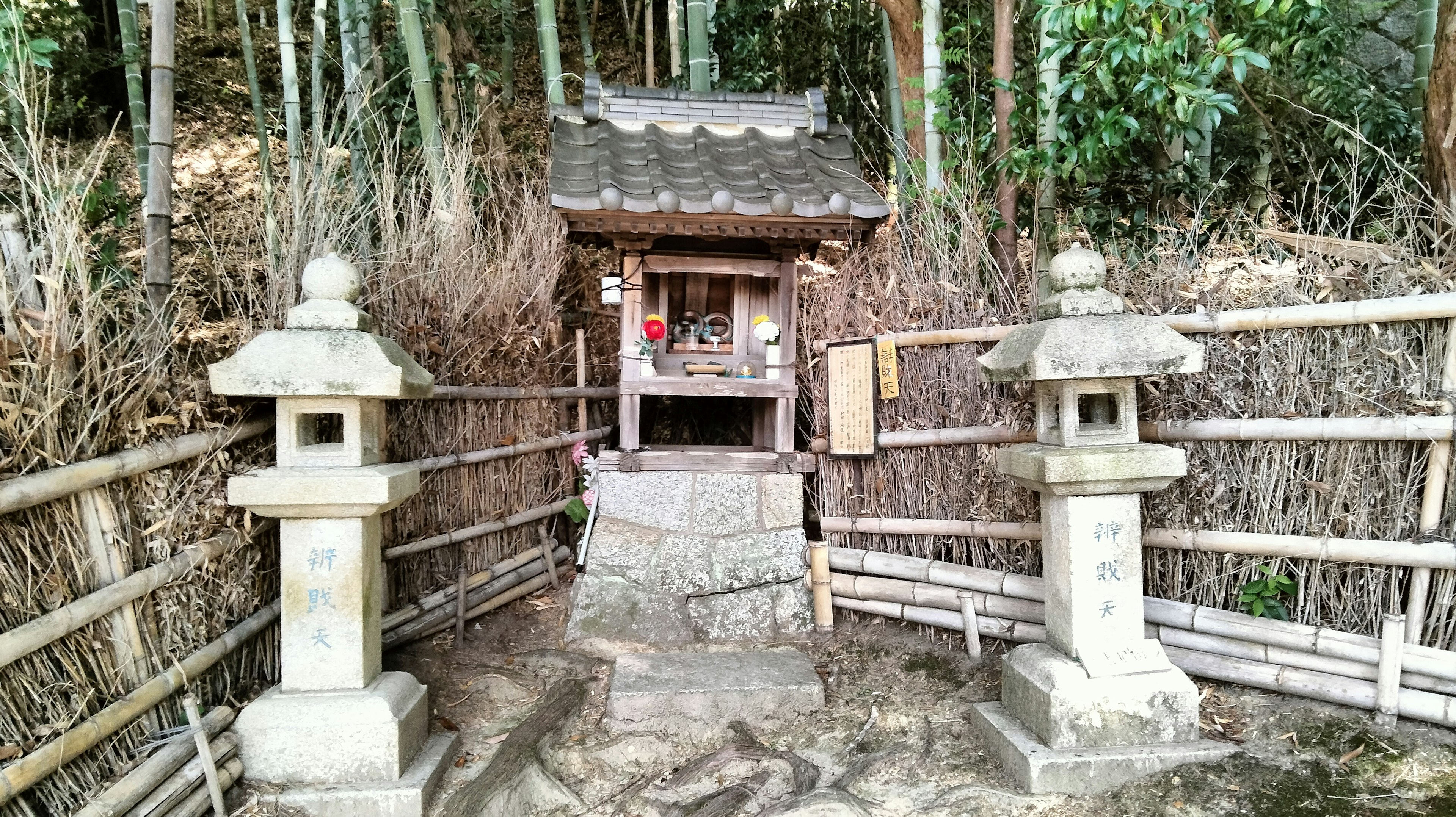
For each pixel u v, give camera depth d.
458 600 4.12
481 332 4.41
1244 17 4.77
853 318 4.41
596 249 6.08
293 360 2.68
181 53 8.95
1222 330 3.28
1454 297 2.83
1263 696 3.20
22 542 2.29
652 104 4.64
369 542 2.96
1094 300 2.94
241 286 4.26
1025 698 3.08
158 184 3.07
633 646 4.08
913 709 3.51
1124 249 4.93
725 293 4.75
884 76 7.11
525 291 4.86
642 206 3.74
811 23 7.47
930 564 4.02
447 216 4.49
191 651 2.81
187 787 2.52
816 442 4.46
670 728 3.42
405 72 5.79
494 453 4.45
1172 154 5.57
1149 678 2.95
